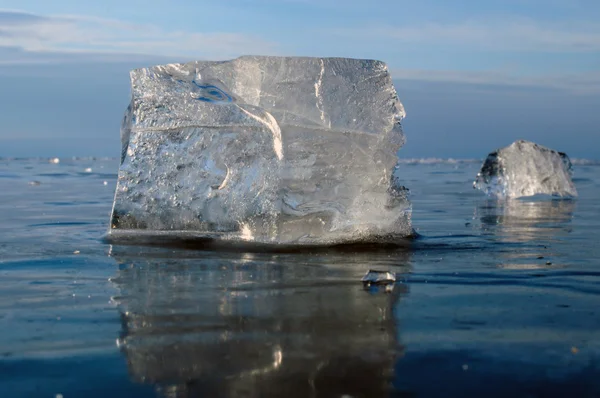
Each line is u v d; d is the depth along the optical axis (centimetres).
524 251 301
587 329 167
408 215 339
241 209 321
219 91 336
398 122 336
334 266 259
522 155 701
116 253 288
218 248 304
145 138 335
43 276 235
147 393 125
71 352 149
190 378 133
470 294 207
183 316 179
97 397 124
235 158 325
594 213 509
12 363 141
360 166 325
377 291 211
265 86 333
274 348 151
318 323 172
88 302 195
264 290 212
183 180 330
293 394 125
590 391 127
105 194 669
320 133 323
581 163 1994
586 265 261
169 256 281
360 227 321
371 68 340
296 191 318
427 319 176
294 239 315
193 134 331
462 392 126
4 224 400
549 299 201
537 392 126
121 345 153
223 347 152
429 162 2266
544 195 717
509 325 171
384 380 132
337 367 140
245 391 126
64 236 343
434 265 262
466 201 632
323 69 334
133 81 340
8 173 1145
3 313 182
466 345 154
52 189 745
